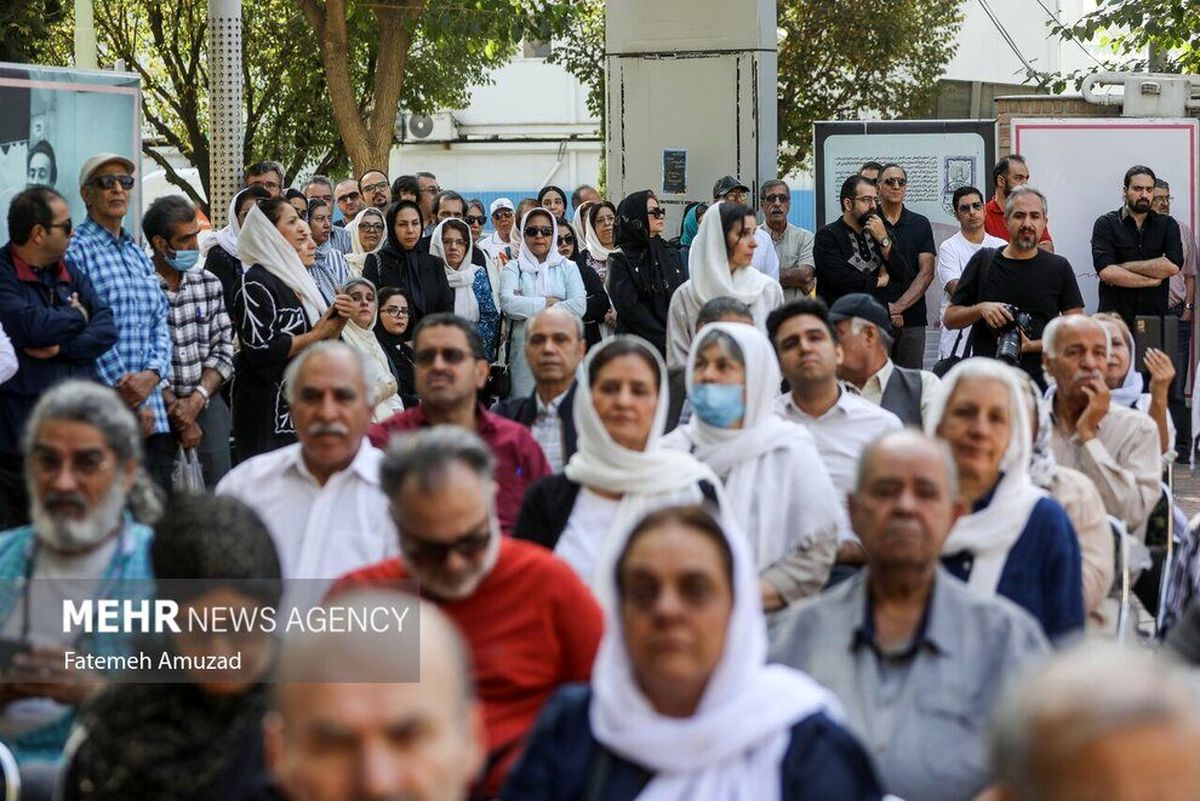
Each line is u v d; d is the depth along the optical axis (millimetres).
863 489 5680
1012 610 5660
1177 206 19125
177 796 4992
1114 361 10156
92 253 11602
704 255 13250
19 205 10852
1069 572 6621
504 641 5902
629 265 14969
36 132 13398
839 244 16828
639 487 7156
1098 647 3273
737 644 4703
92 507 6348
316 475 7422
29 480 6426
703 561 4664
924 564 5602
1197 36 24719
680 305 13359
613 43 21625
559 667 5957
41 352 10852
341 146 31734
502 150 52438
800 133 31125
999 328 14031
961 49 44625
